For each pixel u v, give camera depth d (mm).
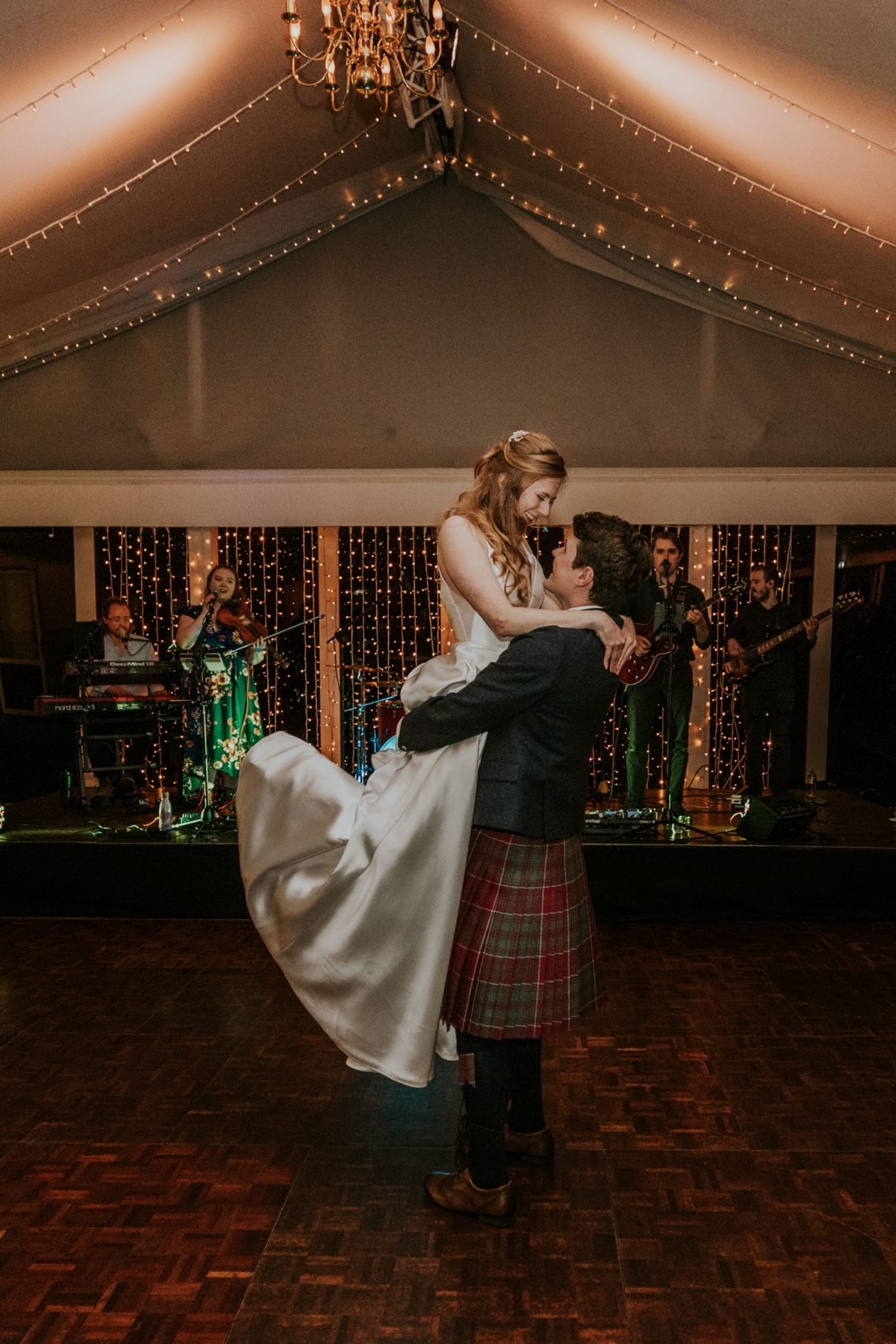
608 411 5699
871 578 6016
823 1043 2947
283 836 2172
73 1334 1744
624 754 6043
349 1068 2818
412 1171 2279
